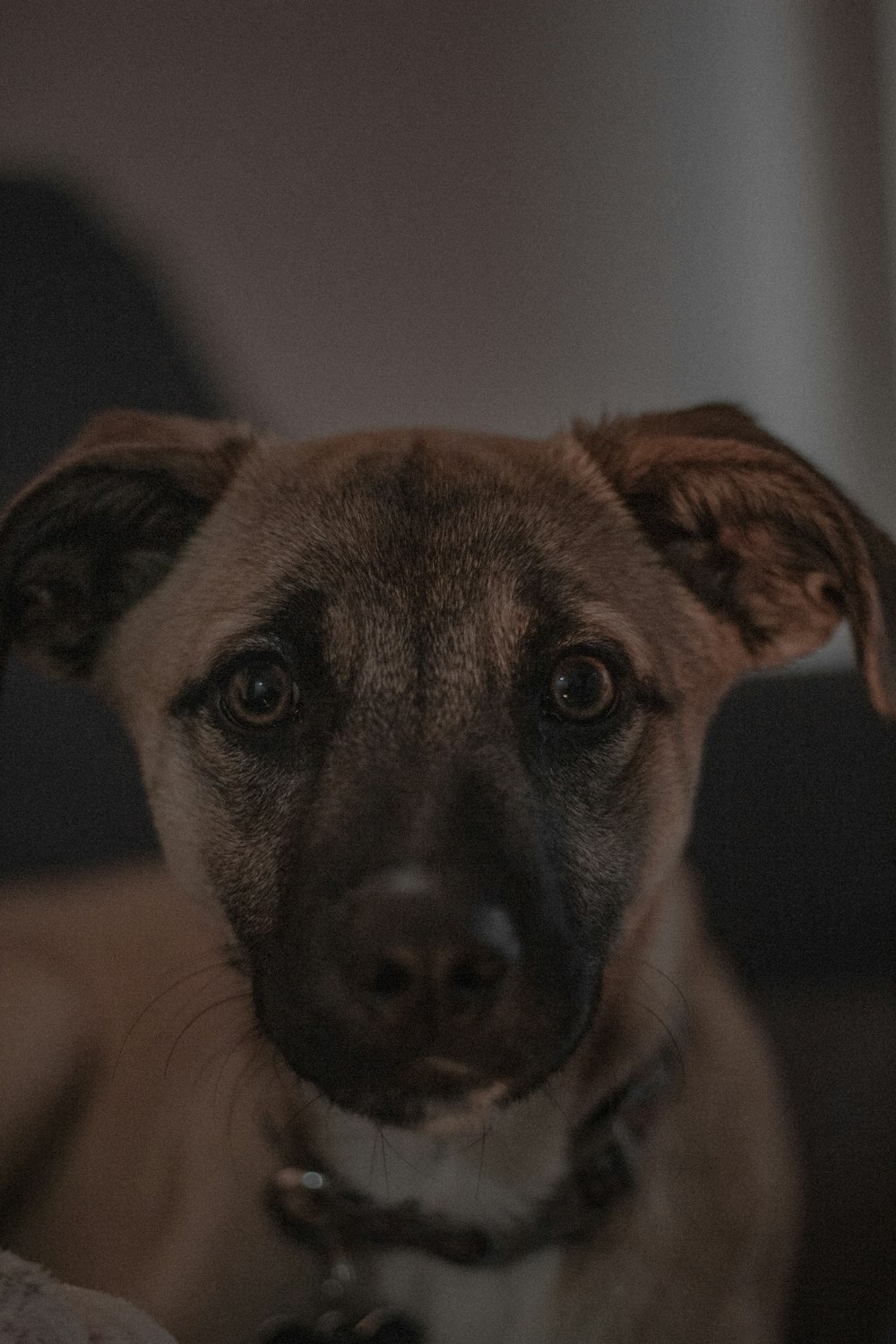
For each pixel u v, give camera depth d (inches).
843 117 34.8
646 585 13.9
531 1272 13.6
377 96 34.9
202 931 17.5
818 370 35.6
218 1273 14.5
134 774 21.7
